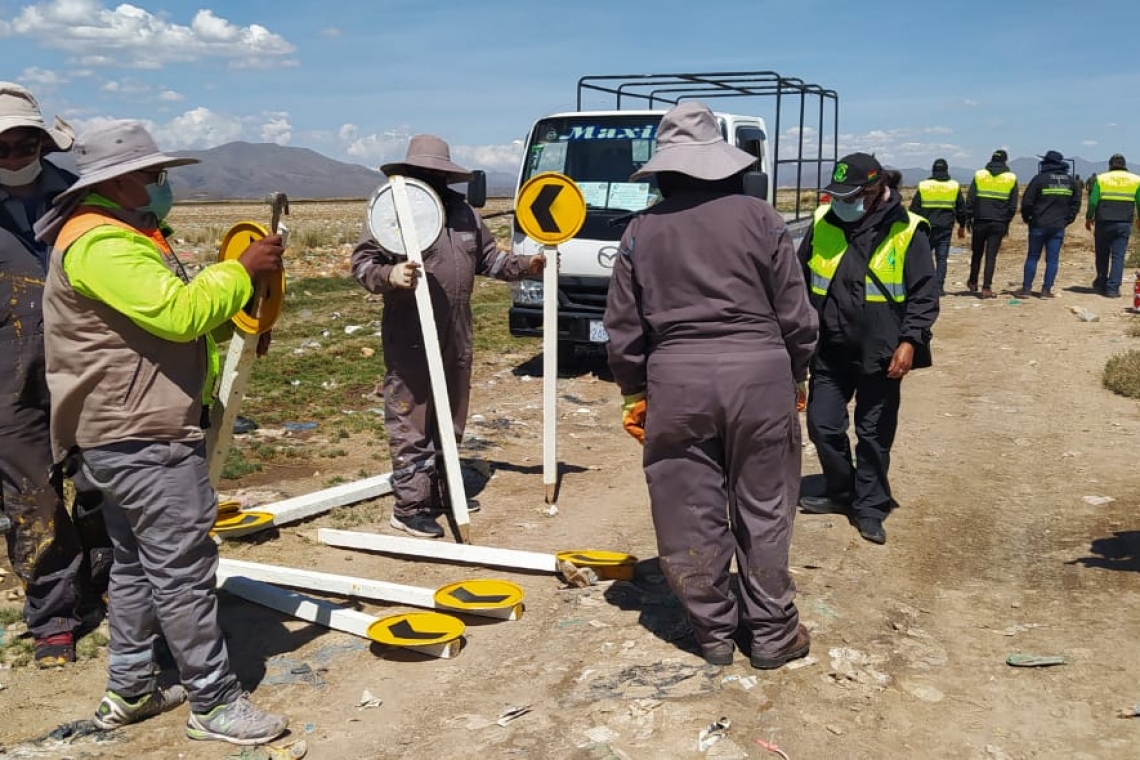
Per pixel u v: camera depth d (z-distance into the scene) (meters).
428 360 5.82
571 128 10.84
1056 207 16.00
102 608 4.98
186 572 3.70
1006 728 3.85
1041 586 5.29
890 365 5.80
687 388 4.02
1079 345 12.31
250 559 5.74
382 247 5.82
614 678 4.27
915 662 4.42
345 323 13.73
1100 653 4.41
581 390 10.52
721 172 4.03
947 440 8.39
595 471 7.71
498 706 4.09
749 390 3.99
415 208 5.75
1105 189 16.09
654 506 4.28
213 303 3.49
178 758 3.73
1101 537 5.99
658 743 3.75
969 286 16.81
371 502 6.80
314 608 4.90
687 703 4.01
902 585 5.33
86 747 3.80
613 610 5.04
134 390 3.54
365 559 5.84
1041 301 15.85
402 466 6.18
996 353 12.03
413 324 5.99
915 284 5.79
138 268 3.39
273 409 9.22
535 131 11.00
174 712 4.08
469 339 6.29
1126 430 8.52
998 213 15.96
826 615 4.89
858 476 6.12
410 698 4.20
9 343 4.17
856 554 5.76
